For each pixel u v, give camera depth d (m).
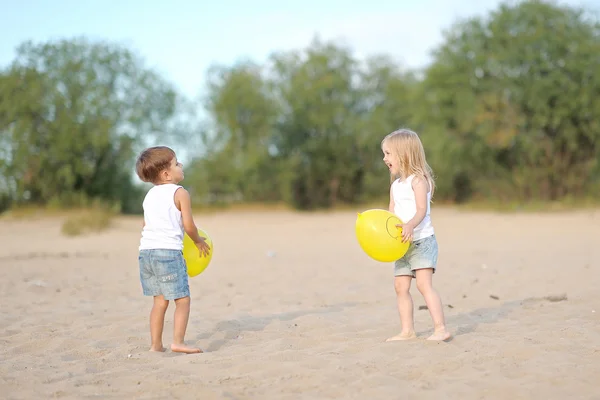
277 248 13.12
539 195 27.33
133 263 10.45
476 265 9.15
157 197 4.47
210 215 29.56
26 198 29.86
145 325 5.33
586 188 27.19
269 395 3.36
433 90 28.81
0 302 6.60
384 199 34.28
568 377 3.52
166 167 4.55
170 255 4.39
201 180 33.34
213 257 11.34
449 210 28.02
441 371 3.71
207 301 6.61
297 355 4.16
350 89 34.88
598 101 25.53
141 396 3.37
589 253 10.32
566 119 26.16
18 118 29.31
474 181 30.95
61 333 5.04
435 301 4.49
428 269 4.55
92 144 29.69
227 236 17.03
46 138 29.77
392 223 4.44
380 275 8.50
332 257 11.06
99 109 30.09
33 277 8.66
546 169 27.20
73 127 29.25
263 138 34.09
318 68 34.22
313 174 33.97
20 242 15.59
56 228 19.91
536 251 10.95
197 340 4.79
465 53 28.03
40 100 29.27
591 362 3.81
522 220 19.75
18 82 29.34
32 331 5.13
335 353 4.19
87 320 5.59
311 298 6.71
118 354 4.37
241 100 33.12
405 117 34.28
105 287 7.68
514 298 6.30
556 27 26.53
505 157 28.53
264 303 6.44
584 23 26.81
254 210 33.31
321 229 19.28
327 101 34.00
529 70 26.56
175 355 4.33
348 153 34.38
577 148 26.92
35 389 3.54
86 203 27.53
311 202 34.19
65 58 30.36
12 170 29.19
